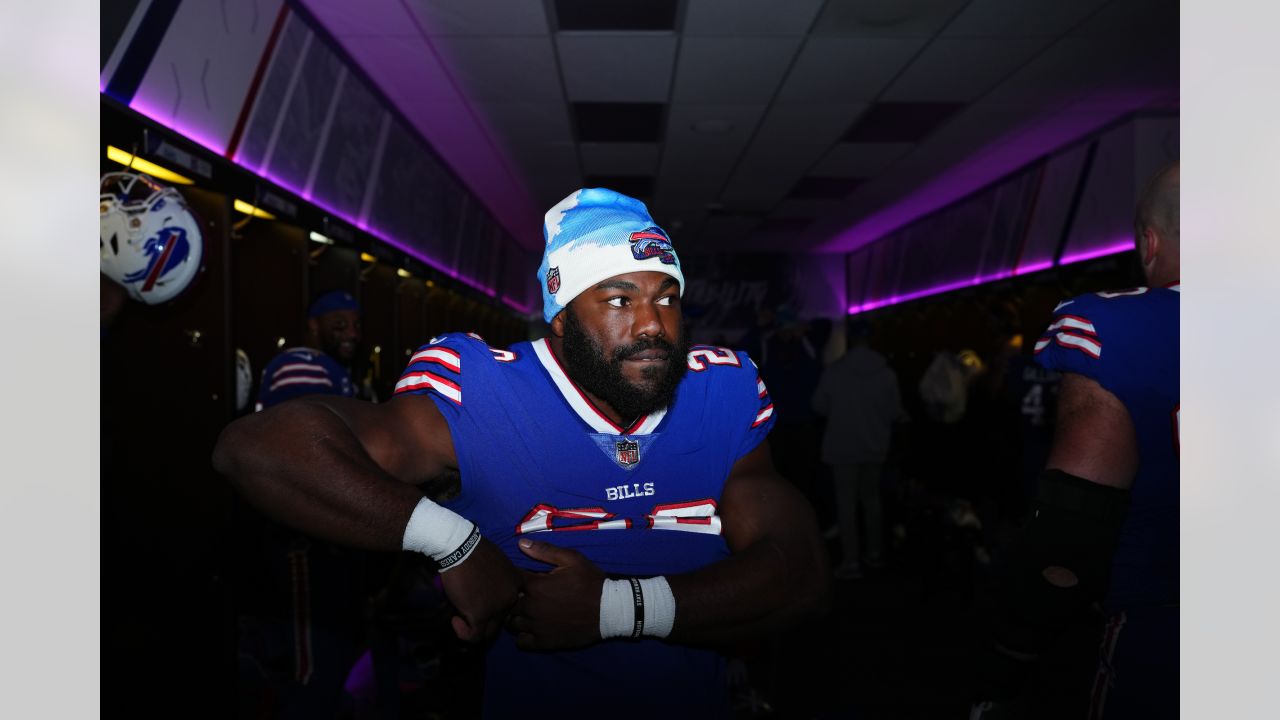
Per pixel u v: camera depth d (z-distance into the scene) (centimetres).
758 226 1024
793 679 276
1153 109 548
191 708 268
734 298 1241
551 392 99
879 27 422
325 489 83
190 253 221
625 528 100
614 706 99
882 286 1102
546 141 633
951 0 392
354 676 320
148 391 277
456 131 604
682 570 101
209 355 280
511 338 1050
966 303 818
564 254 97
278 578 234
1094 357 108
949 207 874
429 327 673
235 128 314
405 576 275
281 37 360
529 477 97
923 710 284
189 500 275
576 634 90
